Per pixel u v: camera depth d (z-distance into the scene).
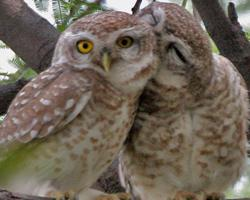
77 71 6.72
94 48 6.75
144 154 7.13
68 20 7.84
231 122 7.05
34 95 6.60
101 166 6.52
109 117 6.48
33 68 8.99
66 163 6.22
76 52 6.82
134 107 6.84
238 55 8.62
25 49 9.00
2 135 6.44
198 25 7.04
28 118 6.41
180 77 6.91
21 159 3.28
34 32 9.04
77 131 6.29
